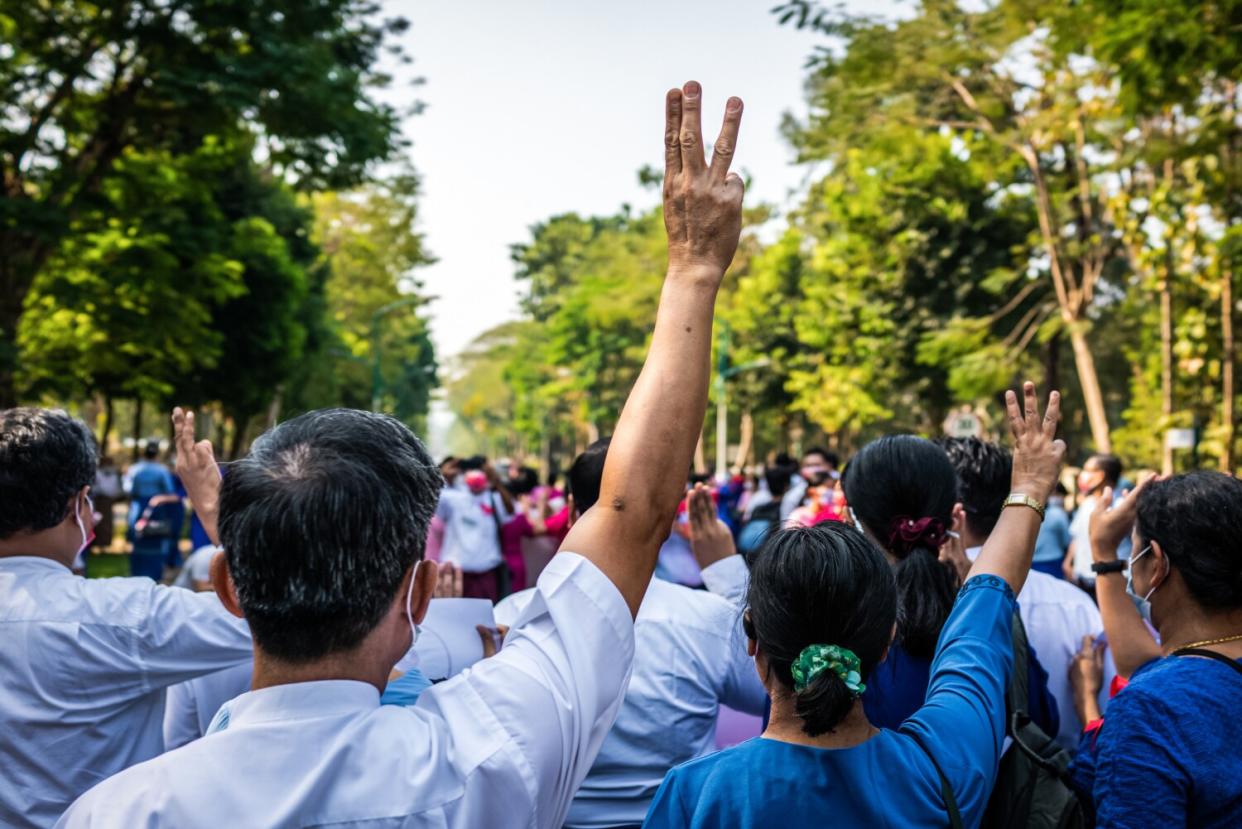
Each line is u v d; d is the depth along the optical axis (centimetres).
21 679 220
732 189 164
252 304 3275
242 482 145
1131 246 2144
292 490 142
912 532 258
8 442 234
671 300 163
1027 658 248
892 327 3319
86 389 3014
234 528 143
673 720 289
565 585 148
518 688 143
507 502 1059
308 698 142
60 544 240
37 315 2248
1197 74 1115
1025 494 226
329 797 135
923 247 3241
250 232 3039
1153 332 2911
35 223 1514
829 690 180
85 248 1936
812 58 1980
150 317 2064
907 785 183
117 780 138
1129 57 1109
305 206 3803
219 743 138
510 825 138
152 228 1881
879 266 3384
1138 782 205
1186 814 205
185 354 2361
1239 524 222
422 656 275
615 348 7394
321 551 140
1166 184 1814
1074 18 1248
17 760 220
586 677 145
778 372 5097
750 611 201
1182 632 230
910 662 247
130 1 1502
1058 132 2050
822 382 4328
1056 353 2886
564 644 145
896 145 2155
